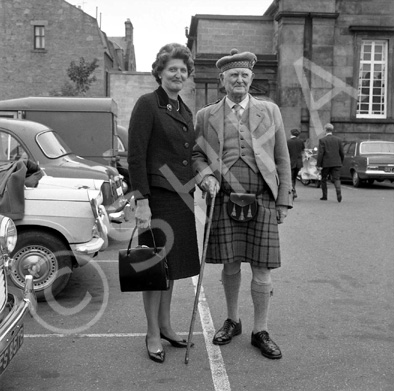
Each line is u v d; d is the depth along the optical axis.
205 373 3.71
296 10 23.52
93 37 32.97
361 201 14.05
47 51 33.00
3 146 7.42
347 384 3.57
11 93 33.25
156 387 3.50
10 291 3.47
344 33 24.06
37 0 32.81
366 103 24.70
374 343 4.30
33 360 3.91
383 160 17.91
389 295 5.64
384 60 24.55
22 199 5.07
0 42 32.97
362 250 7.82
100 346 4.18
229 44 25.38
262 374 3.70
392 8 24.00
